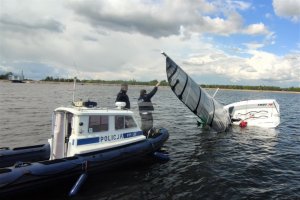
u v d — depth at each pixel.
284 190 9.10
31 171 7.59
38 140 14.69
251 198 8.48
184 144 14.59
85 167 8.68
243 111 20.48
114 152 9.62
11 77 155.25
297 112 34.06
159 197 8.34
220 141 15.52
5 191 7.16
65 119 9.11
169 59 14.82
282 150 13.99
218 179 9.84
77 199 8.02
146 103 12.64
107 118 9.73
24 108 27.48
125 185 9.03
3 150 9.16
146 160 11.30
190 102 16.02
